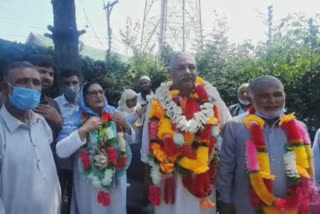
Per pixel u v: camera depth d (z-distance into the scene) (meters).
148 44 15.62
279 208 2.68
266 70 7.30
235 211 3.00
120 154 3.48
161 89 3.38
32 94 2.72
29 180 2.68
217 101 3.43
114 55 13.16
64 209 3.61
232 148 2.98
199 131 3.22
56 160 3.45
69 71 4.35
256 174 2.71
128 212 4.23
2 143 2.63
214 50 10.09
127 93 6.62
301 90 6.57
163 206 3.25
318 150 3.32
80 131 3.22
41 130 2.90
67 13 7.40
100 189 3.33
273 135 2.88
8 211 2.61
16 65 2.77
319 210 2.88
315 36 8.12
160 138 3.20
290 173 2.74
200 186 3.08
